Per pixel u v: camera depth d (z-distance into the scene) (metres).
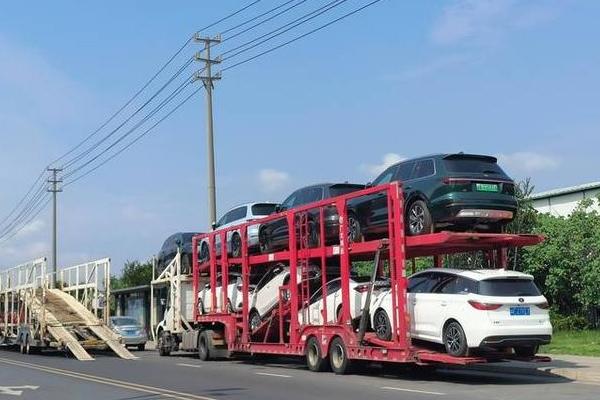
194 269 23.16
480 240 13.90
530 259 28.45
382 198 14.87
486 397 11.49
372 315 15.30
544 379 14.88
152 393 13.03
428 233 13.84
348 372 15.96
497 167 14.18
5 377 17.06
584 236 27.78
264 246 19.41
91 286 28.83
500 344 12.99
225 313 21.05
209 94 32.50
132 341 30.78
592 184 37.59
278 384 14.16
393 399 11.34
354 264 17.91
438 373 16.36
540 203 40.84
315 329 16.91
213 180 32.12
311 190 17.80
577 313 29.19
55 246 58.38
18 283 31.64
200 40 32.38
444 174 13.58
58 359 24.39
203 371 17.92
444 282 14.00
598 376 14.35
